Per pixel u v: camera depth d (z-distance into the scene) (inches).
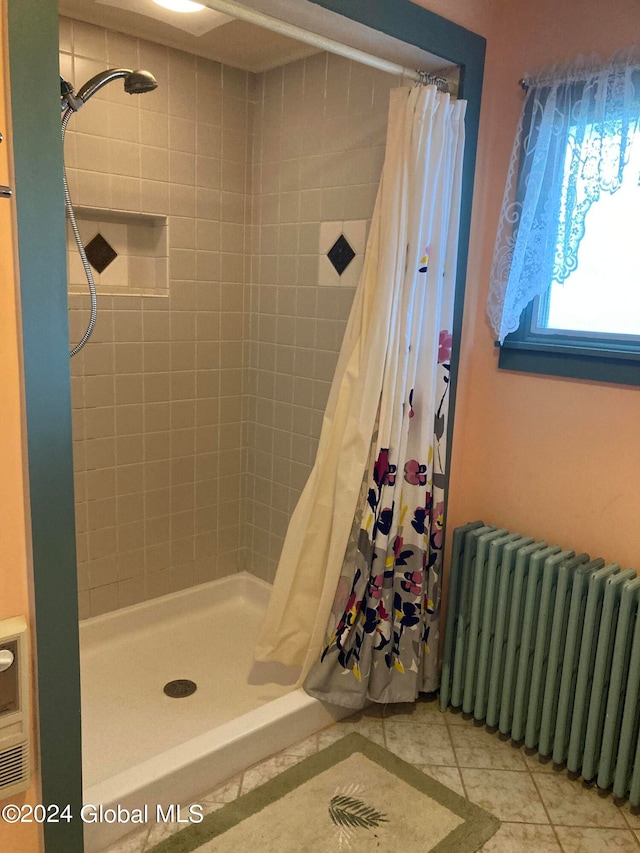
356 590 75.6
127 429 94.6
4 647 48.6
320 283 94.5
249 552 113.0
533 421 78.5
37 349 46.6
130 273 95.5
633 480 70.7
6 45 42.3
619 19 66.6
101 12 79.3
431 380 75.1
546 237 71.7
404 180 69.7
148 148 89.7
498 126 77.5
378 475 73.9
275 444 105.4
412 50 68.6
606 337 72.2
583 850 62.7
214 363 103.4
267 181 100.4
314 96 91.7
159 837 61.7
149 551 100.6
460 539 79.1
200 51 91.7
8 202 44.5
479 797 68.9
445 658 82.0
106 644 96.4
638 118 65.6
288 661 82.7
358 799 67.5
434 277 73.4
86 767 71.7
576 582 67.7
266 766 71.7
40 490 48.4
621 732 66.4
